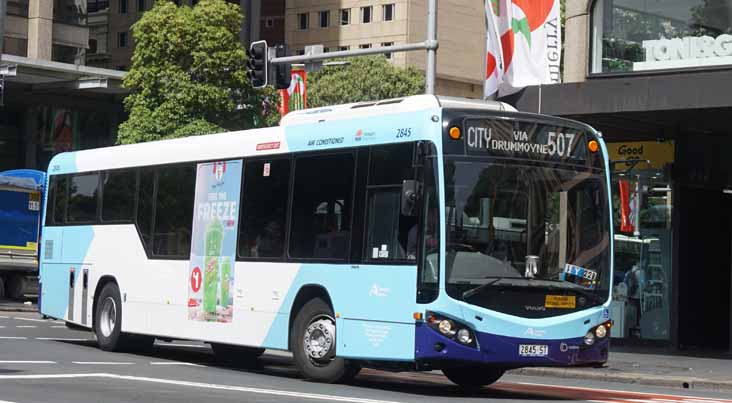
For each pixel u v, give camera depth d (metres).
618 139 26.27
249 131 17.52
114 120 60.84
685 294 25.56
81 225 21.33
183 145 18.91
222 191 17.75
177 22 41.72
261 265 16.69
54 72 53.47
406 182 13.98
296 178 16.28
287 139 16.58
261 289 16.64
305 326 15.77
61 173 22.25
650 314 25.92
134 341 20.36
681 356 23.88
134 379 14.77
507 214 14.18
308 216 15.93
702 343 25.98
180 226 18.64
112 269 20.25
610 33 25.39
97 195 20.98
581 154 14.85
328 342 15.37
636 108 22.78
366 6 99.62
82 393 12.81
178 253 18.61
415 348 13.88
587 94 23.53
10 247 38.59
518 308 13.97
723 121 24.00
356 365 15.27
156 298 19.00
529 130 14.50
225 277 17.39
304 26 103.06
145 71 41.84
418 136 14.25
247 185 17.23
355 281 14.90
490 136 14.26
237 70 42.38
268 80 26.31
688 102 22.08
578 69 25.67
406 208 13.93
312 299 15.76
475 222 13.98
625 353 24.33
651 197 25.80
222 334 17.39
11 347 19.78
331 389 14.44
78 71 53.81
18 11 61.31
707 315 26.09
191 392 13.23
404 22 97.44
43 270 22.44
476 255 13.92
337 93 76.00
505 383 18.17
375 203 14.80
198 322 17.94
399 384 16.41
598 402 14.51
